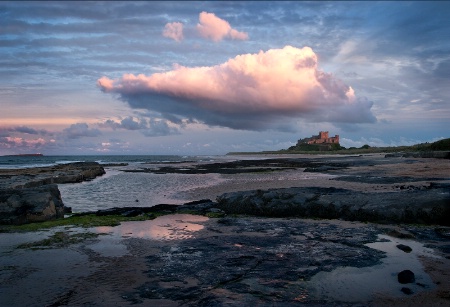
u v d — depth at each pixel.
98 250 9.73
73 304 6.16
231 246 9.96
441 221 12.46
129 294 6.56
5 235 11.88
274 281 7.15
